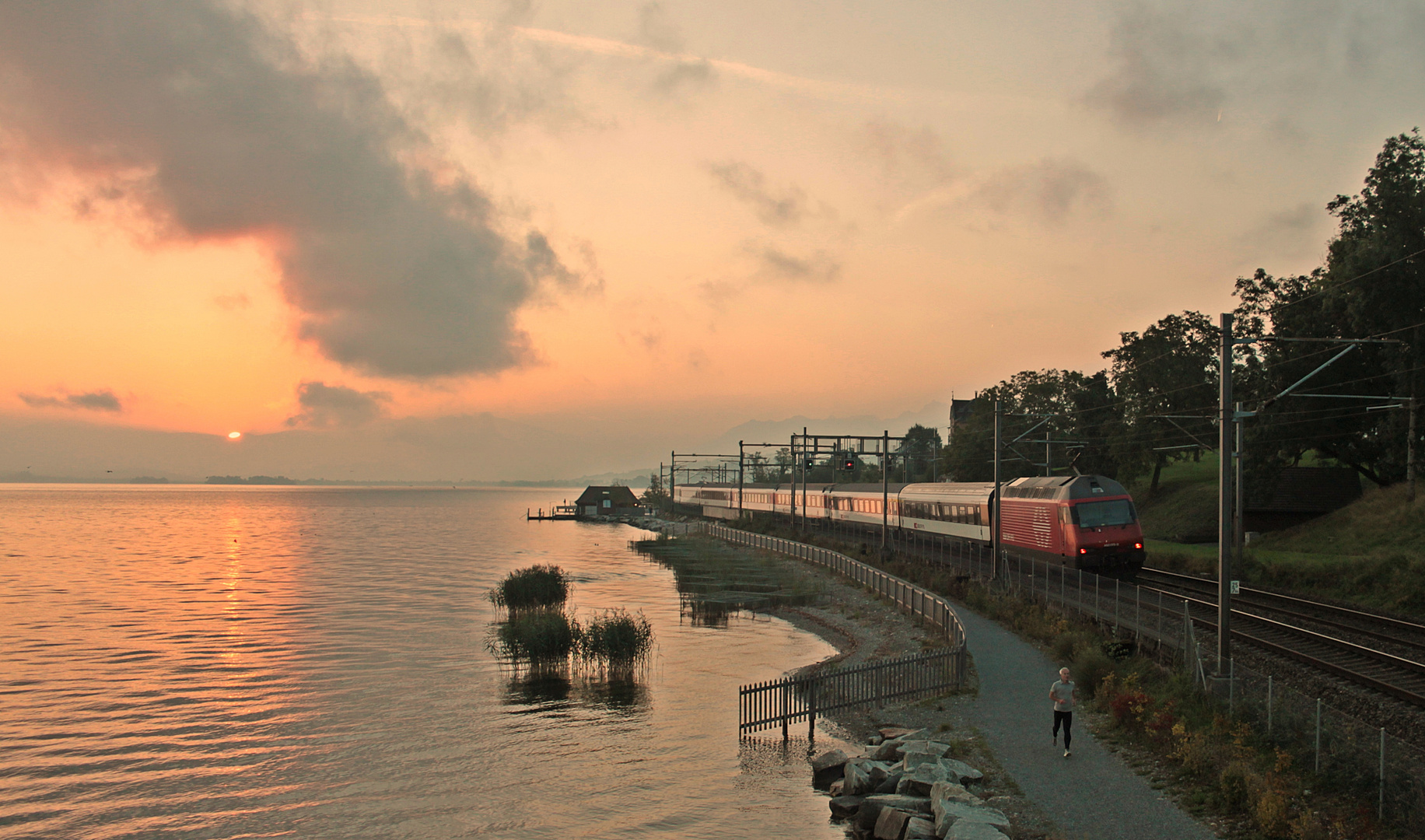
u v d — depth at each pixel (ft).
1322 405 169.99
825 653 121.80
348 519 617.21
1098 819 51.47
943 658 86.02
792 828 59.11
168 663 118.21
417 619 154.61
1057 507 133.39
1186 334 228.84
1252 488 185.37
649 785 68.85
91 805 66.95
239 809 65.72
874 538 230.89
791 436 275.59
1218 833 48.78
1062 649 94.22
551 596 161.79
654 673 109.60
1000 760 63.00
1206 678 70.18
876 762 66.03
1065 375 271.08
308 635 138.51
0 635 139.74
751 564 232.53
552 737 82.33
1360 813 46.68
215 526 504.02
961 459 281.95
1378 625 96.12
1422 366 148.97
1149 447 231.71
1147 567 154.30
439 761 75.97
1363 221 159.22
